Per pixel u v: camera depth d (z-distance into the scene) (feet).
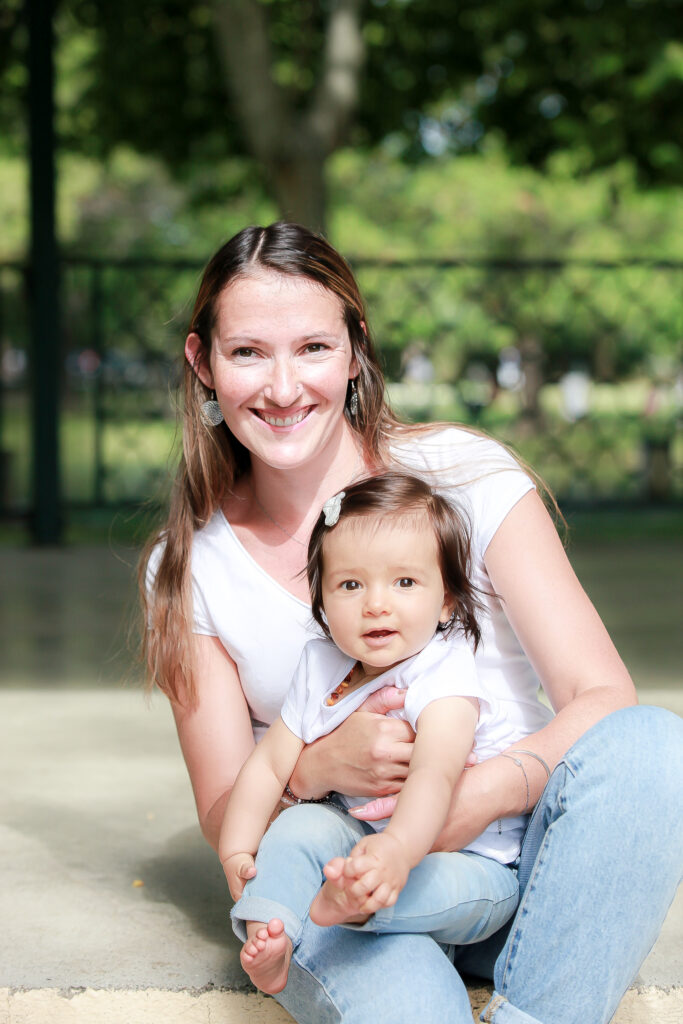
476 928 6.28
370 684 6.49
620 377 36.22
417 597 6.35
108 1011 6.79
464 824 6.14
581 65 34.27
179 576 7.41
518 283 34.91
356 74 30.73
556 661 6.71
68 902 8.09
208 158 38.14
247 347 6.94
